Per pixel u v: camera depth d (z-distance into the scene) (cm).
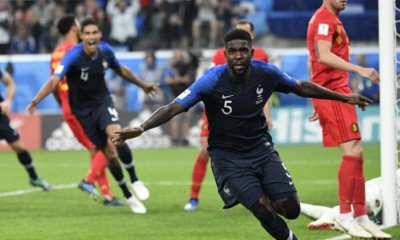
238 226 1797
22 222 1905
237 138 1322
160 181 2780
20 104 4481
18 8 4856
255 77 1297
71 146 4178
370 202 1683
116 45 4753
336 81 1591
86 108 2055
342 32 1587
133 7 4784
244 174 1309
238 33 1268
